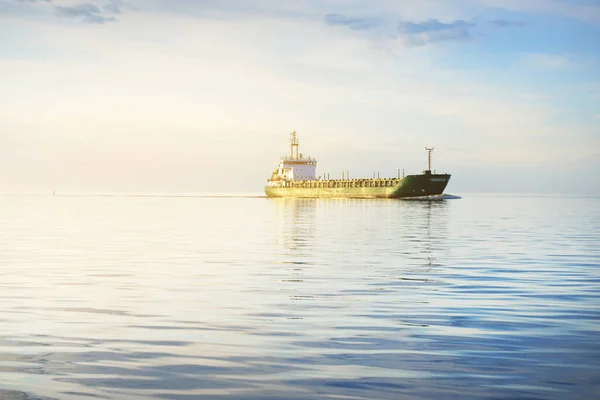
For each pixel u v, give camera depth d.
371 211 116.06
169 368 13.62
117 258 36.75
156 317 19.08
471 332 17.05
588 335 16.70
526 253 39.84
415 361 14.18
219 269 31.25
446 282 26.62
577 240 51.06
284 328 17.55
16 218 93.69
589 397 11.86
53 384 12.53
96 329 17.39
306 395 11.94
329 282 26.61
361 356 14.61
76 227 70.75
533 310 20.27
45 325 17.89
